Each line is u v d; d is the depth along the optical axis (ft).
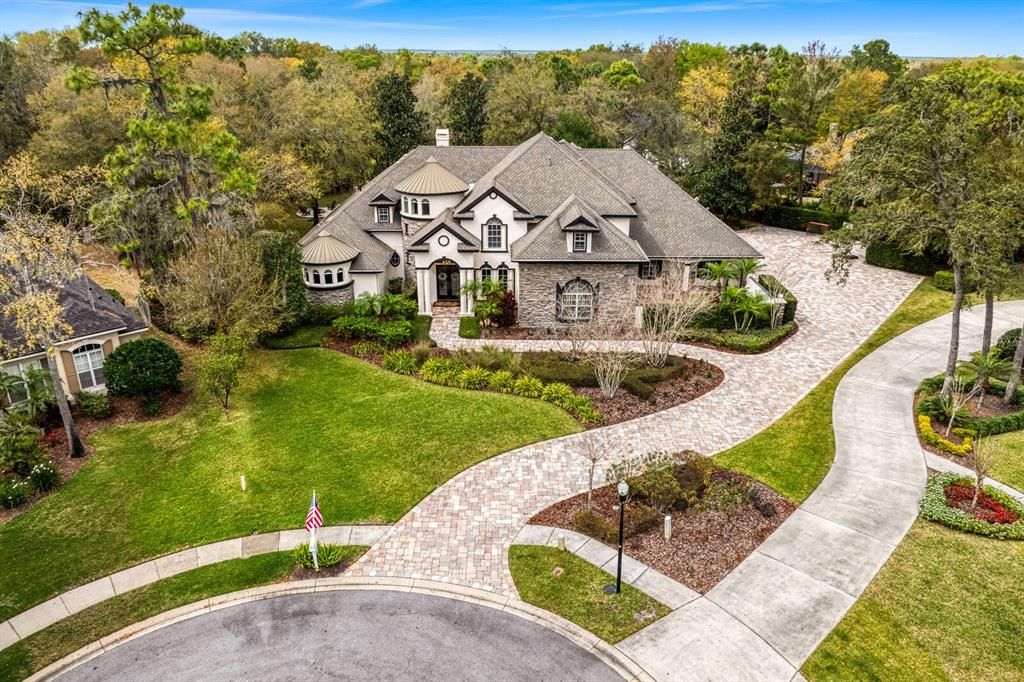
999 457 88.94
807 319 139.85
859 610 64.39
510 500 81.92
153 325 134.92
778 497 81.76
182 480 87.15
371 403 105.81
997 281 88.63
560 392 105.70
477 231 140.97
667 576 69.10
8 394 96.22
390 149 236.22
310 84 258.16
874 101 224.94
